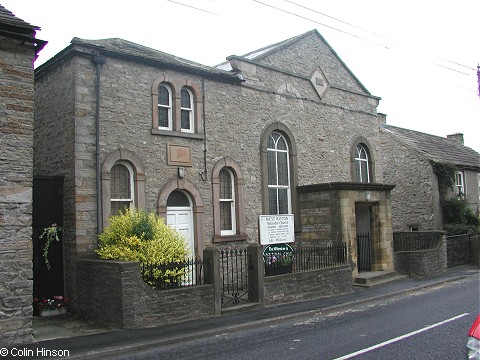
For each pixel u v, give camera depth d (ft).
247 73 51.13
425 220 78.59
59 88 40.37
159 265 34.19
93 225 37.96
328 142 60.13
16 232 29.30
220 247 46.65
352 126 64.13
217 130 47.55
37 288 37.52
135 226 35.96
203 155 46.01
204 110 46.55
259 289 39.22
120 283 31.81
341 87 62.85
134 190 40.98
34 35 30.86
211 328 31.81
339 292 46.19
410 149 81.00
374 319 34.65
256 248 39.68
